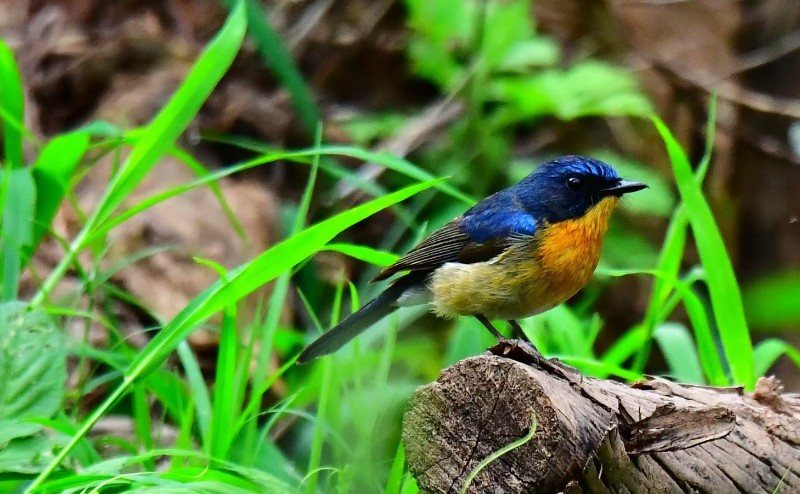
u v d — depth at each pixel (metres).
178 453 7.06
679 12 17.50
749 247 17.00
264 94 16.12
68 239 12.82
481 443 5.80
